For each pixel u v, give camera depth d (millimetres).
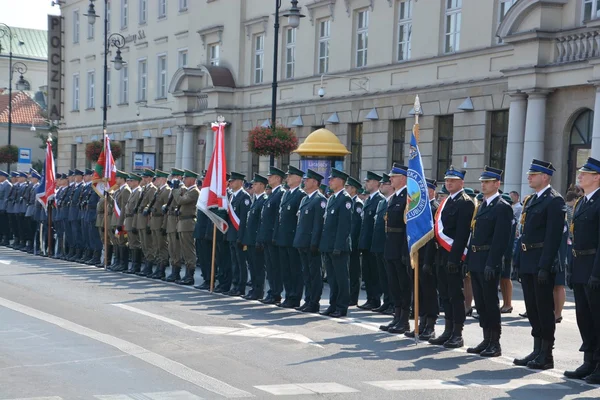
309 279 14023
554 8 21672
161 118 41969
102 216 20438
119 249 19562
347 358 10078
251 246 15234
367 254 14430
